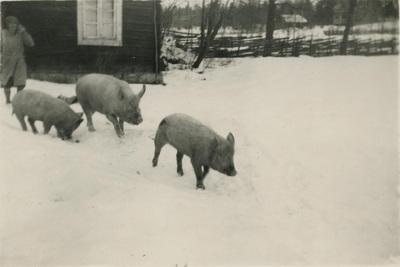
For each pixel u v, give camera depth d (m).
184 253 3.67
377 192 5.43
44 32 10.61
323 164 6.08
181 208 4.48
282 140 6.77
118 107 7.25
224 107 8.33
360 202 5.28
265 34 14.05
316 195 5.51
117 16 10.85
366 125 6.93
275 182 5.84
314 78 9.59
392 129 6.62
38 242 3.86
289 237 4.36
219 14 13.70
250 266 3.56
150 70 11.27
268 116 7.68
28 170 5.20
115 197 4.71
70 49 10.80
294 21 14.16
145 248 3.72
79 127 8.19
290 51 13.41
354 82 8.81
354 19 11.80
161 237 3.90
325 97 8.15
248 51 13.45
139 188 4.99
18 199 4.57
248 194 5.64
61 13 10.63
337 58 11.52
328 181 5.73
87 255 3.63
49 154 5.80
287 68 11.14
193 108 8.43
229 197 5.51
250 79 10.38
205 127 5.75
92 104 7.75
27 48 10.58
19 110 7.41
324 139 6.62
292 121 7.35
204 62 12.76
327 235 4.54
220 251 3.75
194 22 13.26
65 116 7.34
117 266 3.46
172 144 5.98
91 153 6.56
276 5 14.19
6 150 5.75
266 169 6.15
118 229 4.02
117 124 7.43
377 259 4.20
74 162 5.55
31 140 6.40
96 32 10.94
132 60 11.14
